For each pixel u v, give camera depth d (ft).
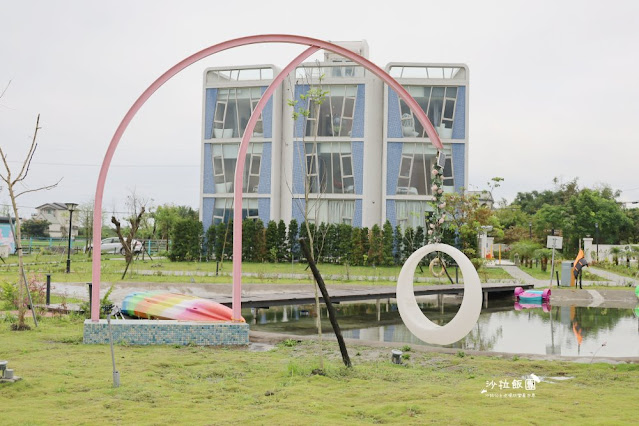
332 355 31.65
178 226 119.03
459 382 24.93
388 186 121.19
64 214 209.97
